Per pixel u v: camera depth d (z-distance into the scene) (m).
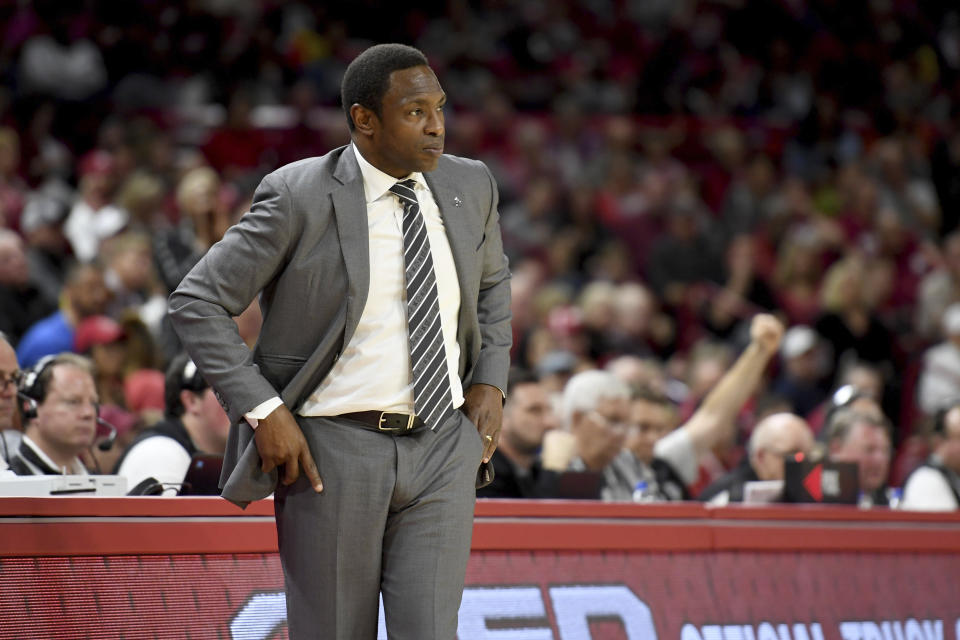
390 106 9.43
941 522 15.62
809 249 38.50
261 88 42.41
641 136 45.53
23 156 36.53
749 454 19.48
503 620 12.35
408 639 9.45
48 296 27.25
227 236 9.57
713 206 45.50
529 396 17.78
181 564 10.94
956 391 31.02
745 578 14.03
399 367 9.58
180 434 14.69
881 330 34.72
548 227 39.78
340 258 9.52
